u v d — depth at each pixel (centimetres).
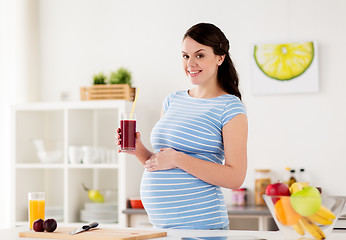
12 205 360
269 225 322
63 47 404
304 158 355
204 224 177
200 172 175
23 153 371
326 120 353
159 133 193
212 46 190
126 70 364
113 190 366
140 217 334
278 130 360
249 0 369
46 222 160
